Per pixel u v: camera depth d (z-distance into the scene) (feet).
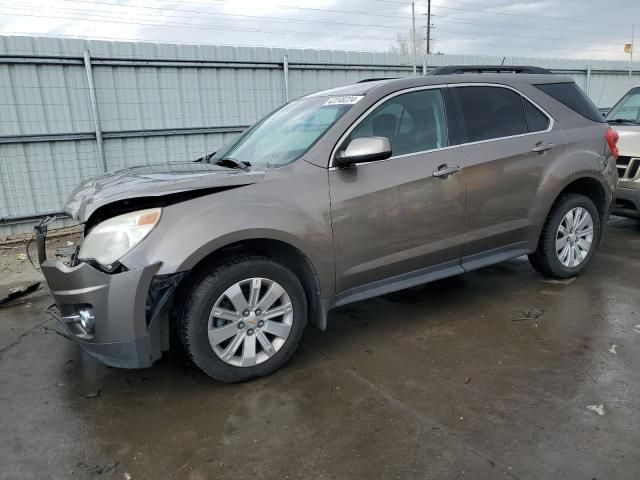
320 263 10.43
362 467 7.59
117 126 27.50
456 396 9.35
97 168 27.30
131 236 8.86
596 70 47.16
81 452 8.23
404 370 10.40
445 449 7.88
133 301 8.78
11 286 17.60
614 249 18.57
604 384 9.50
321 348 11.55
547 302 13.65
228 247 9.86
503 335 11.81
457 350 11.17
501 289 14.80
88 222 9.52
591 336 11.53
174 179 9.70
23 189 25.54
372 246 11.09
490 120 12.98
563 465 7.40
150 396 9.82
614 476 7.14
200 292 9.33
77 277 8.89
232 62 30.01
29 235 25.02
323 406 9.21
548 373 10.00
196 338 9.41
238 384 10.12
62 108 25.81
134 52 27.07
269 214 9.68
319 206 10.31
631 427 8.20
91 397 9.87
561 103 14.44
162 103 28.50
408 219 11.45
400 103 11.76
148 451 8.19
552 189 13.75
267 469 7.65
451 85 12.61
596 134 14.80
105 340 8.94
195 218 9.14
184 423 8.89
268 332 10.12
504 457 7.63
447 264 12.54
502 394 9.34
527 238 13.87
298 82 32.81
